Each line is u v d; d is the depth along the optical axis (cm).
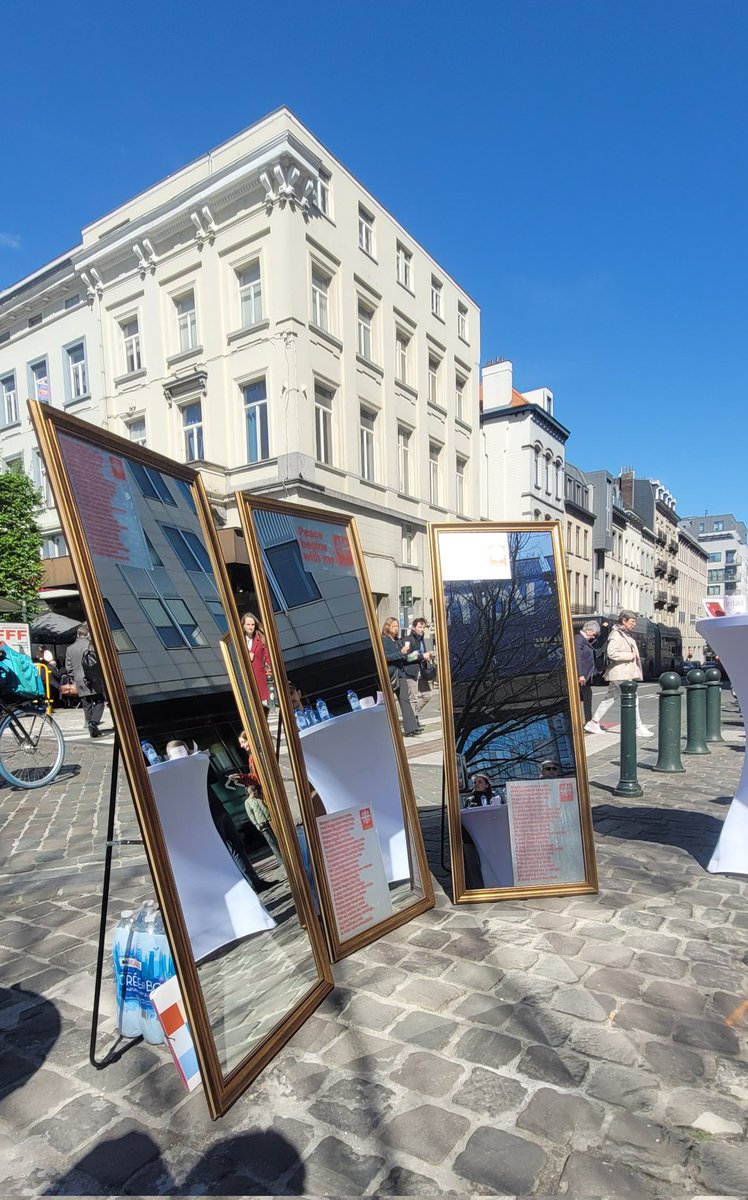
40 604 2055
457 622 360
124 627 206
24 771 705
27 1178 181
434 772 698
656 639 3044
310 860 297
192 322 2034
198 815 233
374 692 348
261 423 1895
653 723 1138
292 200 1797
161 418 2083
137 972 243
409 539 2352
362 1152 185
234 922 238
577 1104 200
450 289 2617
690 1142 185
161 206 1975
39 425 192
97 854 466
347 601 345
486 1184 173
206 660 246
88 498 204
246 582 1653
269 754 272
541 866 359
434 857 430
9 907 376
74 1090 216
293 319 1802
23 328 2516
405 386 2311
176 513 253
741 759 760
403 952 299
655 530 6253
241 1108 203
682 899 350
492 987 268
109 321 2205
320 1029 242
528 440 3447
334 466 1970
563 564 373
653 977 272
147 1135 195
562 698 367
